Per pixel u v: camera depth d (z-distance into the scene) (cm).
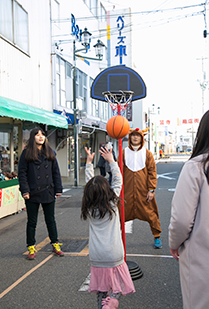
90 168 296
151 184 415
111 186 276
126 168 421
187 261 178
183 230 176
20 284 340
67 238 520
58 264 398
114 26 2086
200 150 186
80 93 1738
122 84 364
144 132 429
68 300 301
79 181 1441
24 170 422
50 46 1262
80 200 930
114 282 235
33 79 1087
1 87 858
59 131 1608
